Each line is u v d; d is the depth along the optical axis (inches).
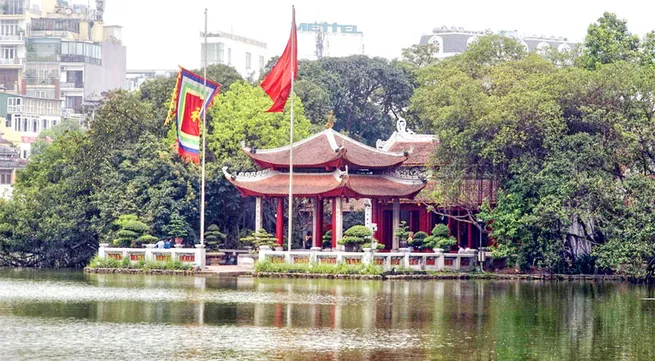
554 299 3646.7
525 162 4379.9
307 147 4714.6
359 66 6894.7
